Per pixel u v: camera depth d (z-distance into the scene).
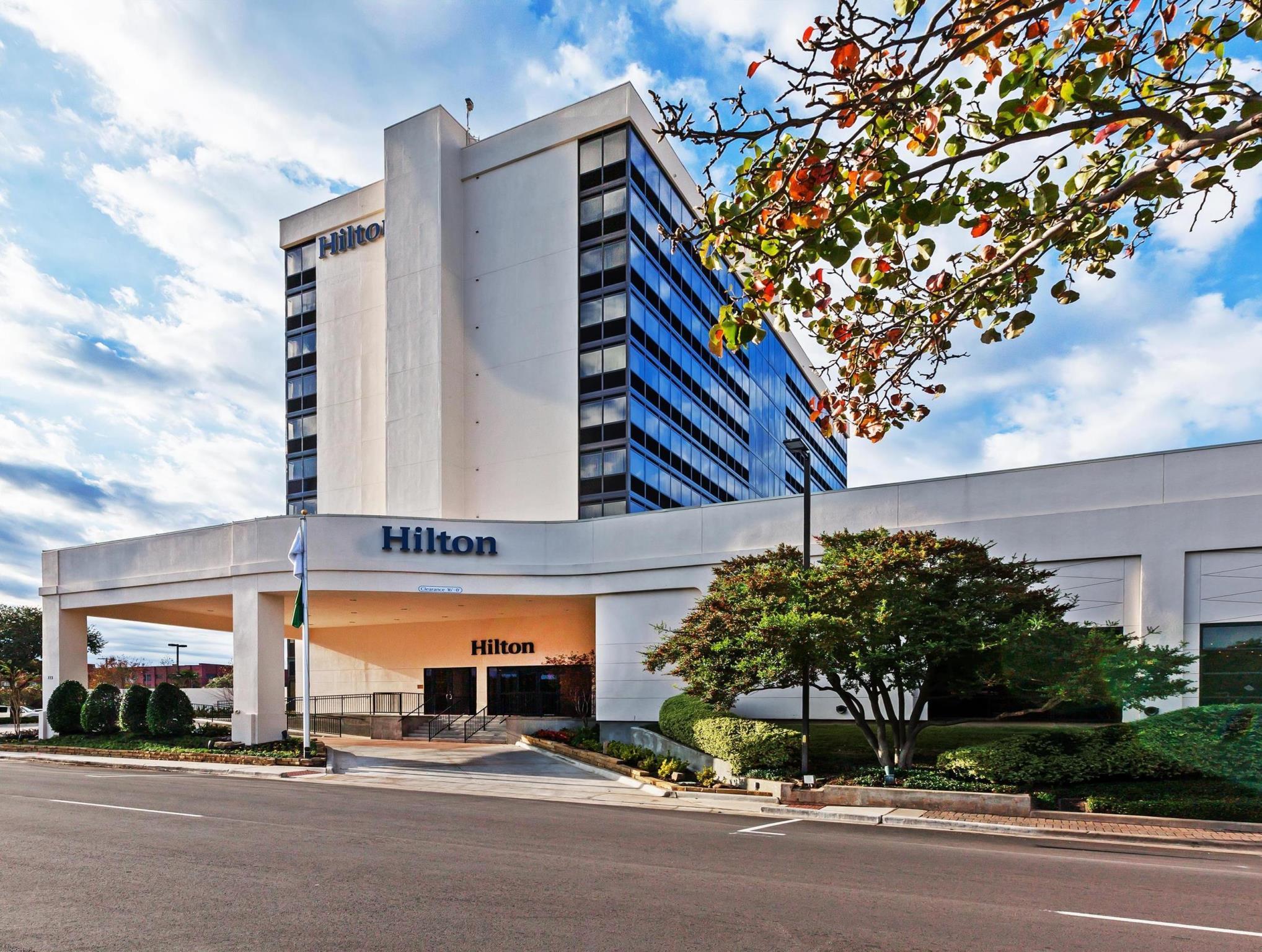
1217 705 15.59
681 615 25.64
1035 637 15.22
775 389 53.94
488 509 33.41
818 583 16.02
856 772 16.81
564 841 11.62
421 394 34.06
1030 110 5.79
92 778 20.86
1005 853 11.18
